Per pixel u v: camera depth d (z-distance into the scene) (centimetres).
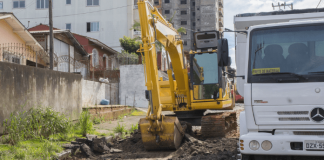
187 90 1109
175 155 787
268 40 561
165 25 891
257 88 533
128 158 763
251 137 511
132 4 4097
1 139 742
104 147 838
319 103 498
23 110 838
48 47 2191
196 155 736
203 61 1120
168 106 1166
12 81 799
